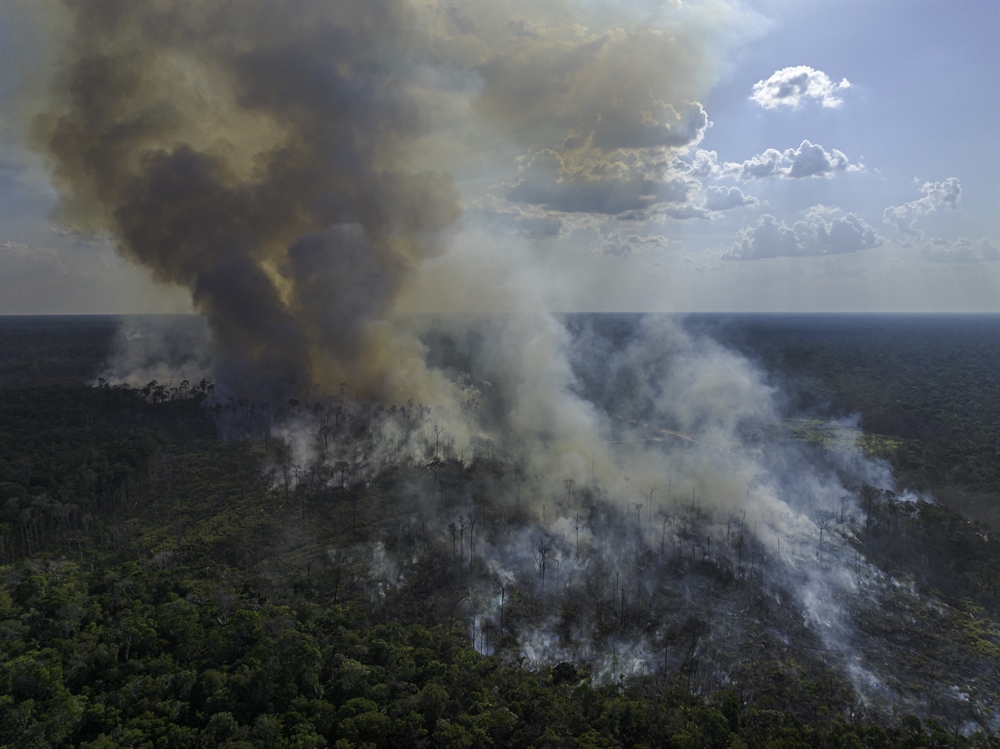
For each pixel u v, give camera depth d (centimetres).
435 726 6475
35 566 9938
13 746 5688
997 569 11006
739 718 6931
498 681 7544
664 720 6694
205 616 8044
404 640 8331
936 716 7938
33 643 7106
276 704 6650
